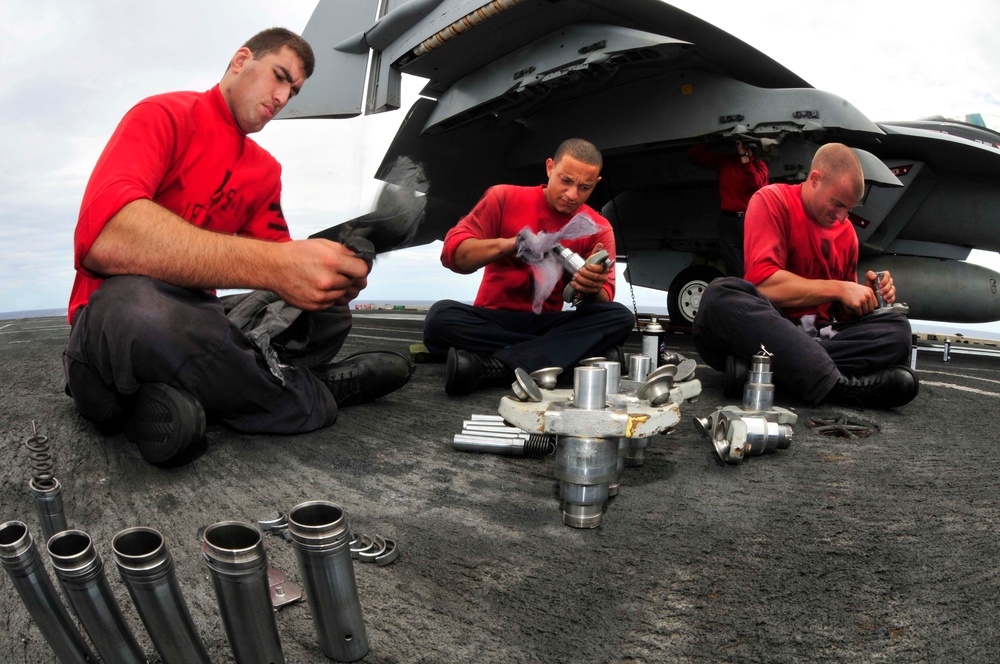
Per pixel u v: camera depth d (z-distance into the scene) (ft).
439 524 4.43
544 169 22.31
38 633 3.11
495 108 18.06
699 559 3.94
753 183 16.89
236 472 5.49
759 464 6.00
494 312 9.23
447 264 8.85
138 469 5.55
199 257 4.98
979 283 22.45
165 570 2.20
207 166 6.21
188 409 5.30
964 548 4.17
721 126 16.29
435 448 6.29
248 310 6.49
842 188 8.45
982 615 3.34
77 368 5.69
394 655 2.91
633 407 4.18
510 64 16.97
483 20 15.40
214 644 2.97
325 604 2.67
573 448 4.23
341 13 21.08
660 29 15.53
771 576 3.74
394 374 8.13
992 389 11.11
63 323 24.66
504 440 6.09
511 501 4.90
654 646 3.03
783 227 9.00
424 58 17.72
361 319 28.84
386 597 3.43
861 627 3.21
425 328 9.43
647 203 22.65
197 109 6.07
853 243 9.46
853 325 8.84
